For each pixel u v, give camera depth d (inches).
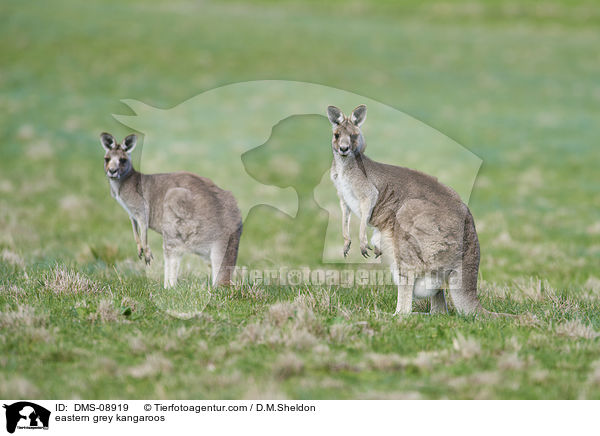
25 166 2091.5
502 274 1222.9
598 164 2455.7
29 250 1233.4
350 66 3932.1
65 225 1520.7
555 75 4018.2
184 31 4466.0
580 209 1925.4
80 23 4352.9
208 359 674.8
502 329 778.2
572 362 684.7
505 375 652.1
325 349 701.9
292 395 614.5
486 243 1501.0
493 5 6008.9
